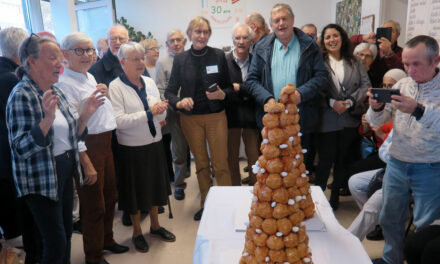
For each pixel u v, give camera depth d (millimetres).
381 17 3852
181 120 2693
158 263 2184
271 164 864
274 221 860
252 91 2377
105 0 5582
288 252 863
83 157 1831
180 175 3242
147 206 2250
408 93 1567
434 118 1403
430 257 1352
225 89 2572
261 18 3127
